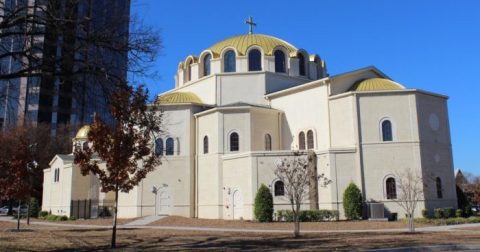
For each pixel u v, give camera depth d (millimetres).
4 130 55094
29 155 36000
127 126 22734
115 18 18297
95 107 19656
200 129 47188
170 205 46312
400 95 41094
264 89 48906
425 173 39875
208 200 45031
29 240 26203
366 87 42750
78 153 22266
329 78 43156
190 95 51250
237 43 51906
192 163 47031
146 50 18875
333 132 42469
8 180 34344
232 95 49312
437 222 35875
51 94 20188
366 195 39594
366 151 40344
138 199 46500
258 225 36562
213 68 50781
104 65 18219
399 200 38812
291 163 38719
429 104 42219
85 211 54875
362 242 22938
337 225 35094
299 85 47875
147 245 23016
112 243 22172
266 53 50219
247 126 44719
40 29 17500
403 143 40250
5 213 84438
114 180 22219
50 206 61500
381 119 40812
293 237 26641
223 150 44750
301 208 40219
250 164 41344
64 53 17781
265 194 39406
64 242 24953
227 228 35125
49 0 16906
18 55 17703
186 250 20375
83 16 17828
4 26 17031
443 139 42531
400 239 24266
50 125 76062
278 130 47094
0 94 19562
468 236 25719
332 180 39906
